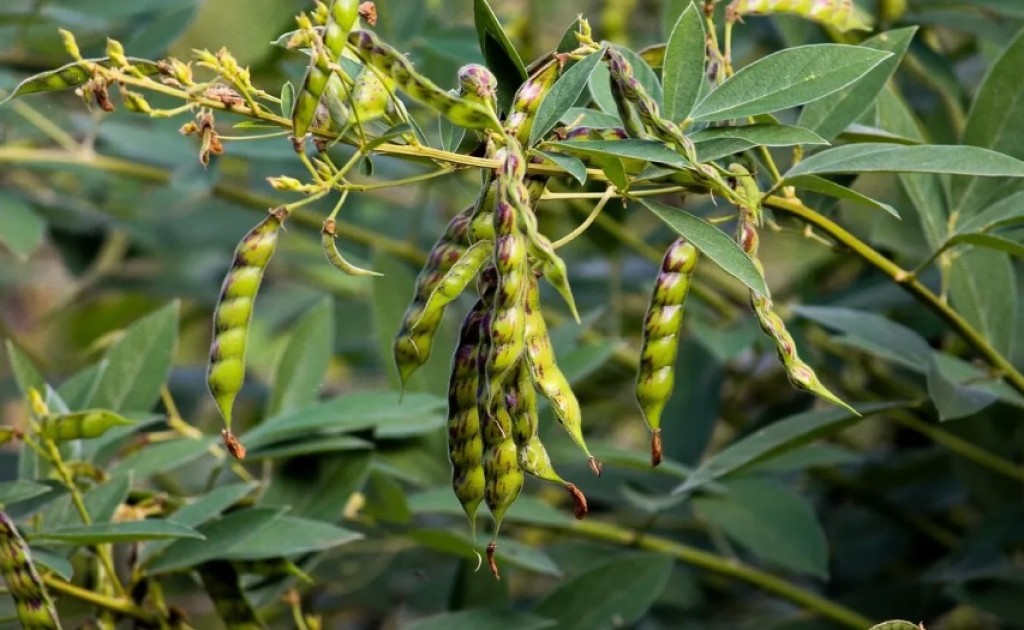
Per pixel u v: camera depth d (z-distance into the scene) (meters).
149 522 0.96
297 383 1.10
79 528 0.96
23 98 1.25
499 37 0.89
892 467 1.31
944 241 1.00
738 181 0.89
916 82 1.32
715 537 1.27
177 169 1.25
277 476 1.05
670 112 0.90
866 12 1.15
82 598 1.00
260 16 1.15
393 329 1.12
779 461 1.15
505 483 0.86
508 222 0.83
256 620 1.01
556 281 0.82
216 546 0.99
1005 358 1.06
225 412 0.87
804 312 1.05
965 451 1.22
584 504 0.85
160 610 1.01
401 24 1.22
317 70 0.83
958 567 1.19
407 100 1.15
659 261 1.32
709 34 0.95
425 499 1.07
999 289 1.07
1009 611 1.16
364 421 1.04
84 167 1.27
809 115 0.97
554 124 0.86
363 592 1.27
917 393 1.27
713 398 1.24
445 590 1.26
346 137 0.86
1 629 1.07
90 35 1.30
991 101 1.01
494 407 0.86
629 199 0.88
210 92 0.85
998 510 1.20
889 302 1.22
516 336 0.83
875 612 1.24
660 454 0.87
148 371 1.08
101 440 1.05
